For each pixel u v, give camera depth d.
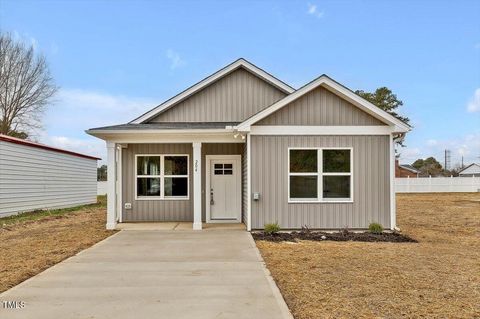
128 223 13.80
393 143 11.84
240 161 14.15
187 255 8.23
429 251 8.90
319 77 11.35
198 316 4.65
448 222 14.83
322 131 11.66
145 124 13.81
